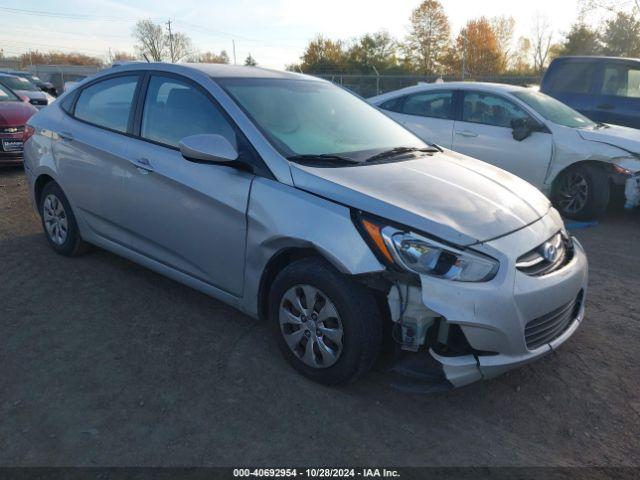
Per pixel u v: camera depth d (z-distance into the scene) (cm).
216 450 258
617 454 267
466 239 273
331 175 309
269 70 422
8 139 852
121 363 327
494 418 291
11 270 457
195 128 361
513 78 1962
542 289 284
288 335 316
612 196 695
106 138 412
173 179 356
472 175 351
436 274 267
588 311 418
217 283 351
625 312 417
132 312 390
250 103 356
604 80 916
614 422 291
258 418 282
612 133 675
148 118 391
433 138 758
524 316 277
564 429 284
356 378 296
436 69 5462
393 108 805
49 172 464
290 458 255
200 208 344
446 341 271
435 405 299
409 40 5466
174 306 401
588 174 653
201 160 320
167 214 366
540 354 293
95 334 359
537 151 680
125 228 408
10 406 285
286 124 354
